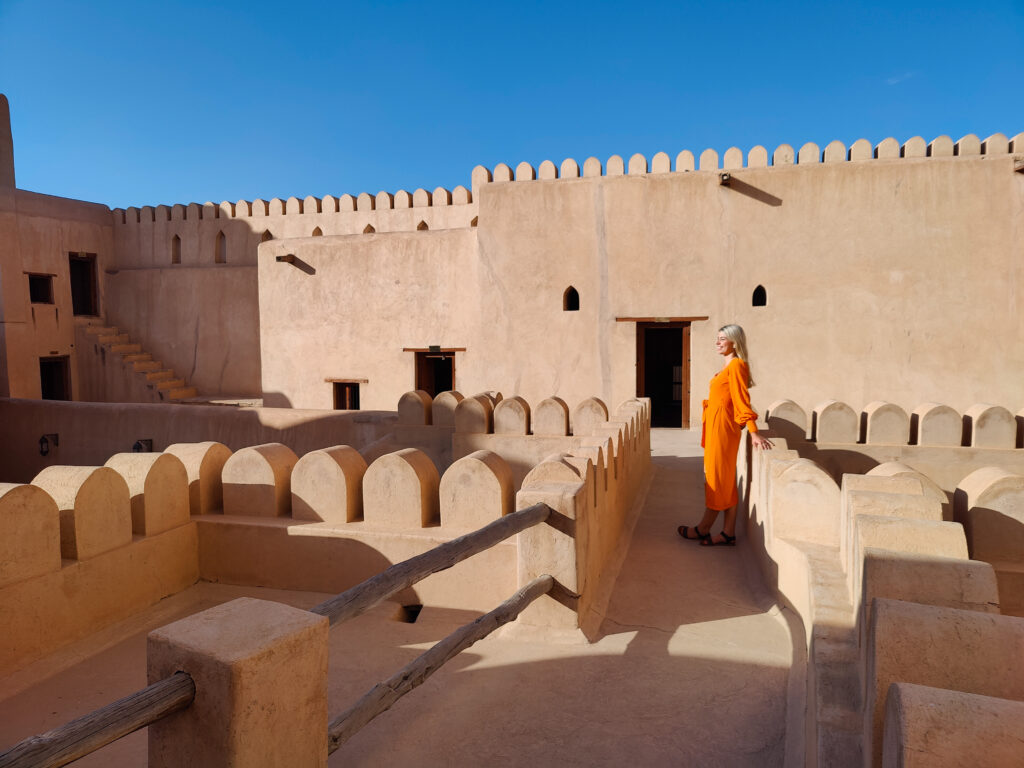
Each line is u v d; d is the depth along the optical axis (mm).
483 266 13906
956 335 11891
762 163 12648
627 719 3086
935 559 2283
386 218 18688
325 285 16578
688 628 4059
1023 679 1674
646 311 13086
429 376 16812
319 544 4559
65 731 1504
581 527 3934
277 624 1936
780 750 2846
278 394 17016
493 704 3215
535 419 8148
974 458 6590
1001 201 11641
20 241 18906
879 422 6859
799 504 4293
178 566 4613
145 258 21469
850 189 12164
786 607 4141
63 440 11922
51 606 3717
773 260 12508
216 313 20594
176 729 1822
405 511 4574
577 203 13391
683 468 8875
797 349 12469
